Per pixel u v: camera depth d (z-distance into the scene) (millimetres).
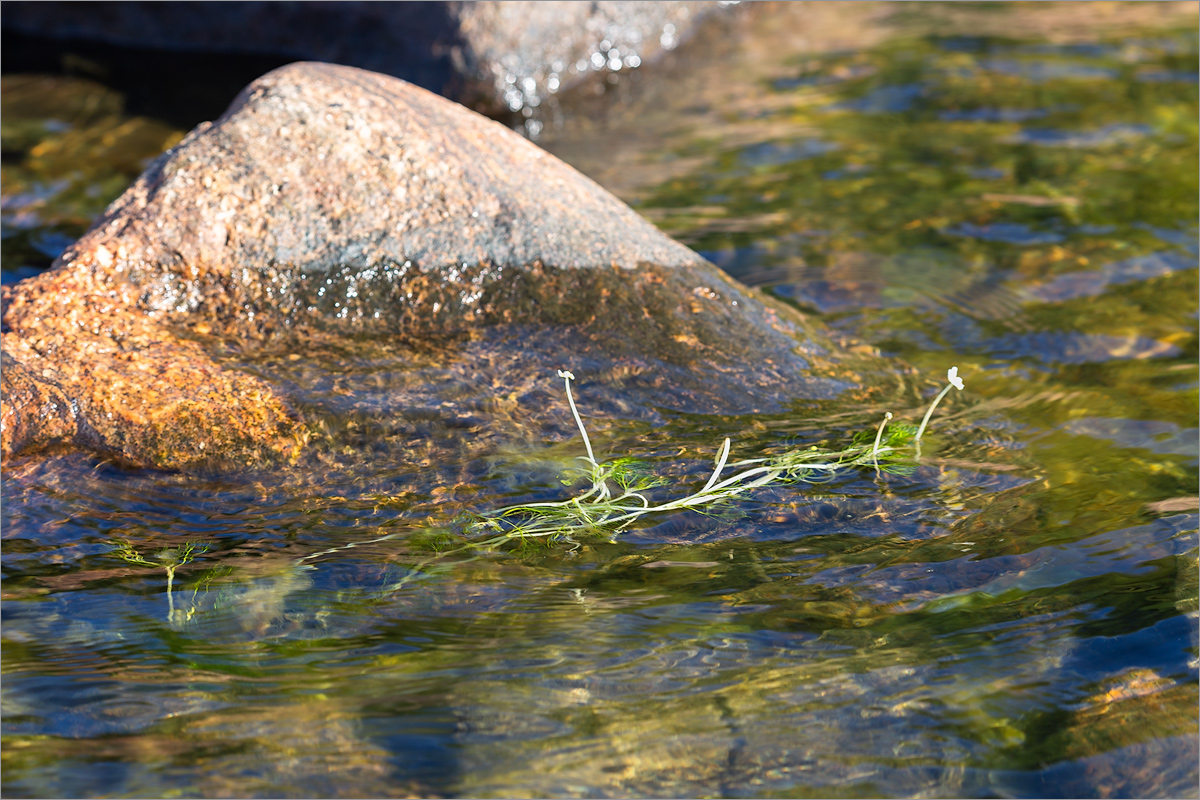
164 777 2293
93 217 5391
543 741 2383
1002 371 4027
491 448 3379
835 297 4625
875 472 3301
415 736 2396
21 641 2682
